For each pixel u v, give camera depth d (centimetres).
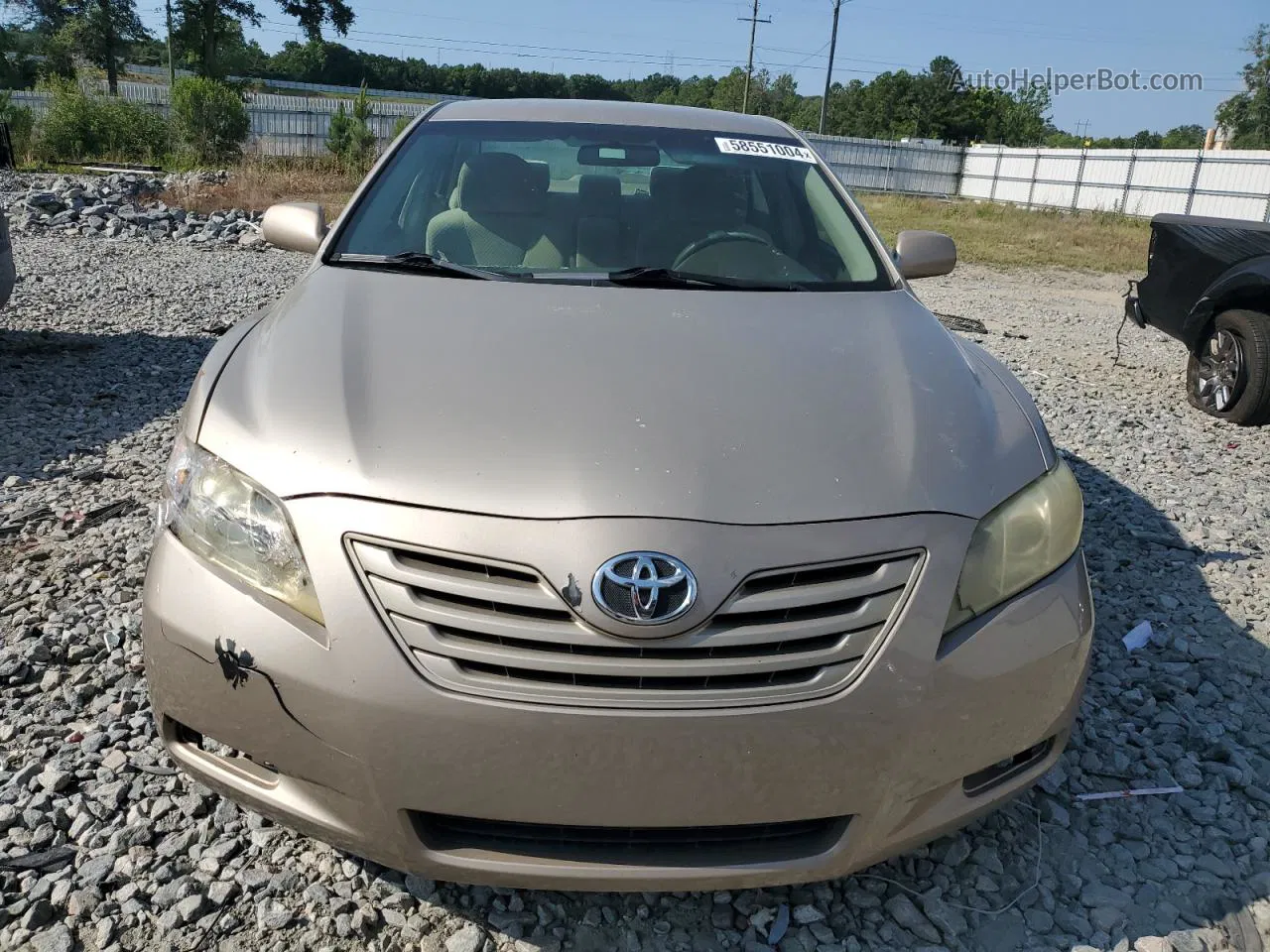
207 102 2538
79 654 286
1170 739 275
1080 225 2552
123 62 6225
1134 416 629
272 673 173
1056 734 200
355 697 168
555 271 276
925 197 3866
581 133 329
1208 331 655
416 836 176
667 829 176
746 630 170
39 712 260
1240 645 330
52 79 2733
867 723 171
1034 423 224
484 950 195
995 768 197
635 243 291
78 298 799
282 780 183
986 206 3017
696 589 168
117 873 207
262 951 191
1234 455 556
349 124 2414
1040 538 197
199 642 180
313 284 260
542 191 304
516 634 168
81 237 1136
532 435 186
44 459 443
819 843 183
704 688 168
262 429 191
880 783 176
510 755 166
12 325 690
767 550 172
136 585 328
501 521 172
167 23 5019
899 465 190
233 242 1148
